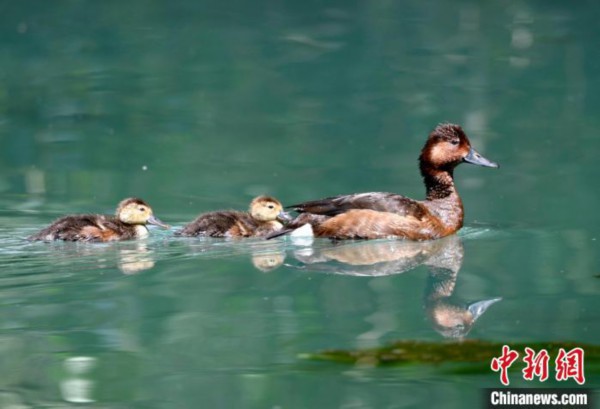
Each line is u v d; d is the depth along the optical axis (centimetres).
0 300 1163
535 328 1079
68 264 1321
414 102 2336
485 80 2523
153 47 2923
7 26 3180
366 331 1074
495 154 1967
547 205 1655
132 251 1388
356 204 1476
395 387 938
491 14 3253
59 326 1083
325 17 3241
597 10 3262
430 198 1545
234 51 2864
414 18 3212
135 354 1012
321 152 2000
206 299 1177
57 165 1919
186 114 2283
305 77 2591
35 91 2484
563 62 2672
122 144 2056
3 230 1507
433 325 1091
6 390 941
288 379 955
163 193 1744
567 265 1320
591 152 1959
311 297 1188
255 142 2064
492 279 1263
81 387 942
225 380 954
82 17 3294
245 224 1503
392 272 1298
